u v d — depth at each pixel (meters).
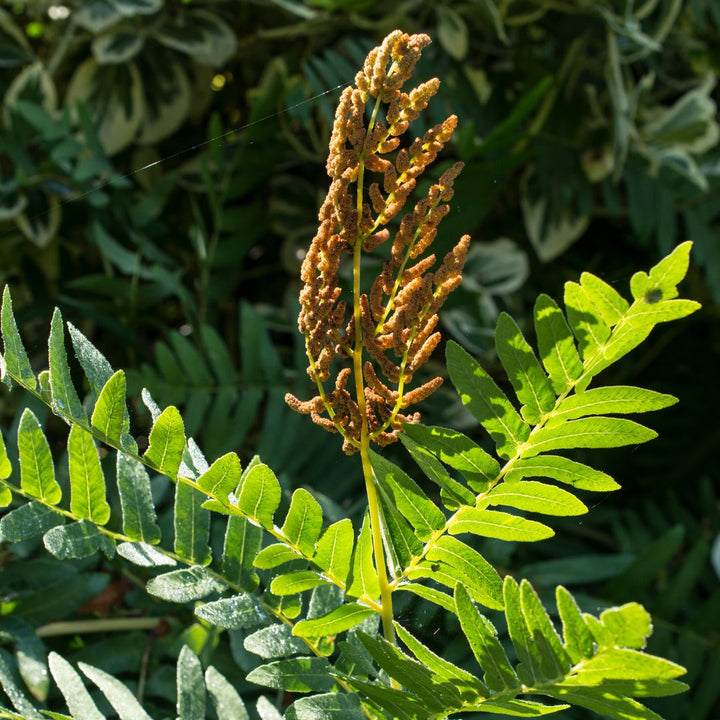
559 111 2.35
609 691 1.01
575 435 1.07
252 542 1.13
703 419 2.62
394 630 1.12
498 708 1.05
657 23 2.36
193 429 1.84
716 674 1.92
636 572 1.88
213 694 1.16
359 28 2.32
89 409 1.47
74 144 2.14
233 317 2.49
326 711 1.08
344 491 1.89
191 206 2.42
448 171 1.07
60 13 2.39
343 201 1.06
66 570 1.44
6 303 1.08
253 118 2.01
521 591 1.01
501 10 2.28
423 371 2.14
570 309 1.06
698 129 2.41
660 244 2.37
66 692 1.09
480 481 1.08
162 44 2.41
